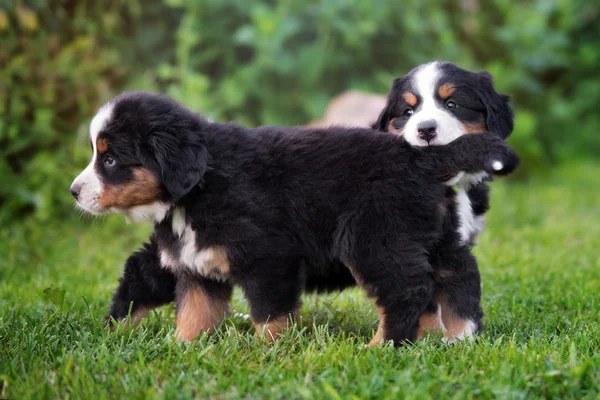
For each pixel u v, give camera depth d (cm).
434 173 429
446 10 1253
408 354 386
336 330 466
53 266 654
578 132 1374
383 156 436
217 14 1008
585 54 1399
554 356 374
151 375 354
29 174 809
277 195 435
